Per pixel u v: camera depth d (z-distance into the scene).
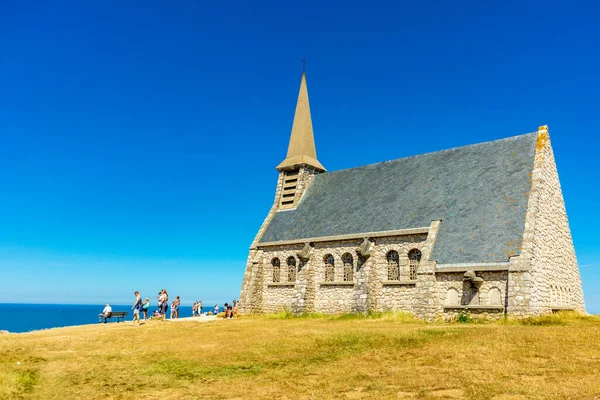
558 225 37.03
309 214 49.91
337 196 49.75
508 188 36.03
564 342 19.73
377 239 40.72
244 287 49.72
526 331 23.27
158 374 18.12
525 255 30.72
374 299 39.59
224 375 17.59
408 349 20.61
